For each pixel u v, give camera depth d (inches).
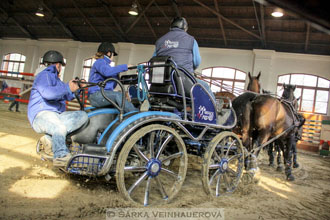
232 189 135.6
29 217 78.8
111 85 126.1
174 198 114.8
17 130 239.1
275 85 557.0
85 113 109.3
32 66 828.0
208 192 118.9
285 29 521.3
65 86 103.7
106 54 130.3
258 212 110.7
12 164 131.5
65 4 665.6
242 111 174.1
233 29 564.4
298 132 242.2
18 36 864.9
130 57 681.0
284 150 211.6
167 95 116.4
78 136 112.5
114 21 645.9
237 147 141.9
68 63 762.8
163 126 103.1
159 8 561.6
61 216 82.4
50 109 106.2
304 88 544.7
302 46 543.8
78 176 125.3
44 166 134.6
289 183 177.5
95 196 103.4
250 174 159.3
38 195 97.0
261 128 169.5
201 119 118.8
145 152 108.0
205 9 544.1
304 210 122.8
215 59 610.2
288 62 554.3
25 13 749.9
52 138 98.5
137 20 607.5
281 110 176.7
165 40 126.5
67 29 738.2
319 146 428.8
